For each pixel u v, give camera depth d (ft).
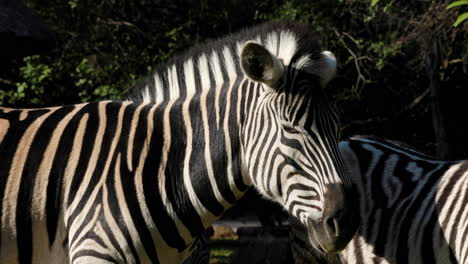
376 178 31.14
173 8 84.17
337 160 21.53
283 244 57.16
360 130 83.66
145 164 23.56
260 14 78.59
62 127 24.38
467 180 28.53
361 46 74.02
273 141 21.93
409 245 28.76
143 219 22.98
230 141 23.59
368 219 30.25
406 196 29.94
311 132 21.31
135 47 82.94
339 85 81.10
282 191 22.00
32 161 23.68
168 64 26.12
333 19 76.02
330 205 20.77
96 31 82.58
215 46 25.21
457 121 78.95
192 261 47.06
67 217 23.22
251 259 58.39
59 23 81.56
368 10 71.92
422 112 81.71
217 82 24.71
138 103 25.67
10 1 49.60
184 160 24.09
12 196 23.31
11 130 24.34
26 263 23.50
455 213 27.73
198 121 24.30
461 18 23.18
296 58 22.27
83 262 22.36
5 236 23.25
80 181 23.32
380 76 80.02
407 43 70.38
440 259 27.71
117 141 23.93
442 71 71.15
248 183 24.03
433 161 31.55
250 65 21.70
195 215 24.12
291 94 21.62
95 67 77.92
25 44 47.50
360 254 30.12
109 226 22.66
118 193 22.98
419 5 73.26
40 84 68.85
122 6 83.82
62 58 78.84
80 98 76.23
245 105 23.34
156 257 23.49
